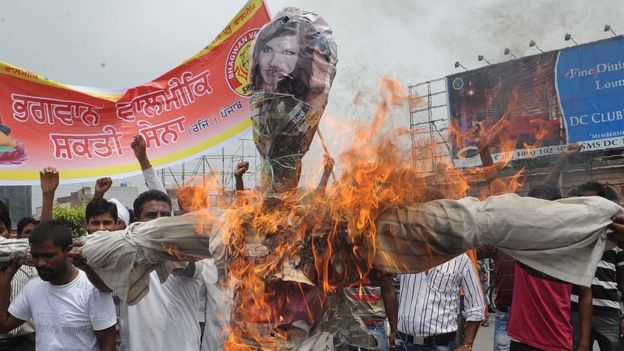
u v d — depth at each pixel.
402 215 1.58
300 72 1.68
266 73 1.71
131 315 3.00
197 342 3.03
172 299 3.00
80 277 2.94
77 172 4.19
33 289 3.00
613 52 9.19
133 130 4.34
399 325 4.01
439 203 1.57
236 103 4.38
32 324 3.72
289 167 1.72
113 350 2.90
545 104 8.82
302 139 1.72
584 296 3.47
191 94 4.41
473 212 1.51
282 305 1.64
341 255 1.65
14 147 4.05
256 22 4.41
